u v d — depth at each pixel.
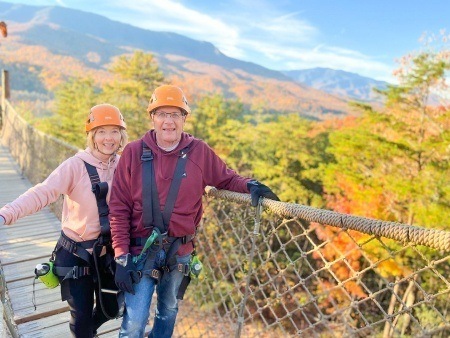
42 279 2.17
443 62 13.48
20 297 3.46
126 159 2.01
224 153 37.84
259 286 2.39
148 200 1.98
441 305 10.56
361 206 15.70
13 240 4.93
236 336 2.54
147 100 36.72
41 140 7.48
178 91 2.00
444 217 11.76
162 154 2.01
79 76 46.91
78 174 2.12
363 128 16.58
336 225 1.82
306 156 29.83
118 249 1.95
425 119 14.77
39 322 3.14
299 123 34.00
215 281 2.96
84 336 2.23
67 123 39.03
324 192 28.69
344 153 16.36
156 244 1.99
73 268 2.15
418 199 13.19
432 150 14.28
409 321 8.58
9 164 10.51
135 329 2.01
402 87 14.43
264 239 2.28
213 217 2.91
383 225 1.64
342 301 14.46
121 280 1.91
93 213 2.14
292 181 29.16
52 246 4.80
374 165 16.78
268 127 35.28
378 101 15.78
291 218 2.17
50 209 6.26
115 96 38.00
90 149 2.18
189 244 2.16
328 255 14.65
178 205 2.01
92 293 2.26
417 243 1.54
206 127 41.59
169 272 2.18
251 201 2.22
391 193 14.77
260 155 35.25
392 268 11.45
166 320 2.33
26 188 8.12
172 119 1.97
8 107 14.34
